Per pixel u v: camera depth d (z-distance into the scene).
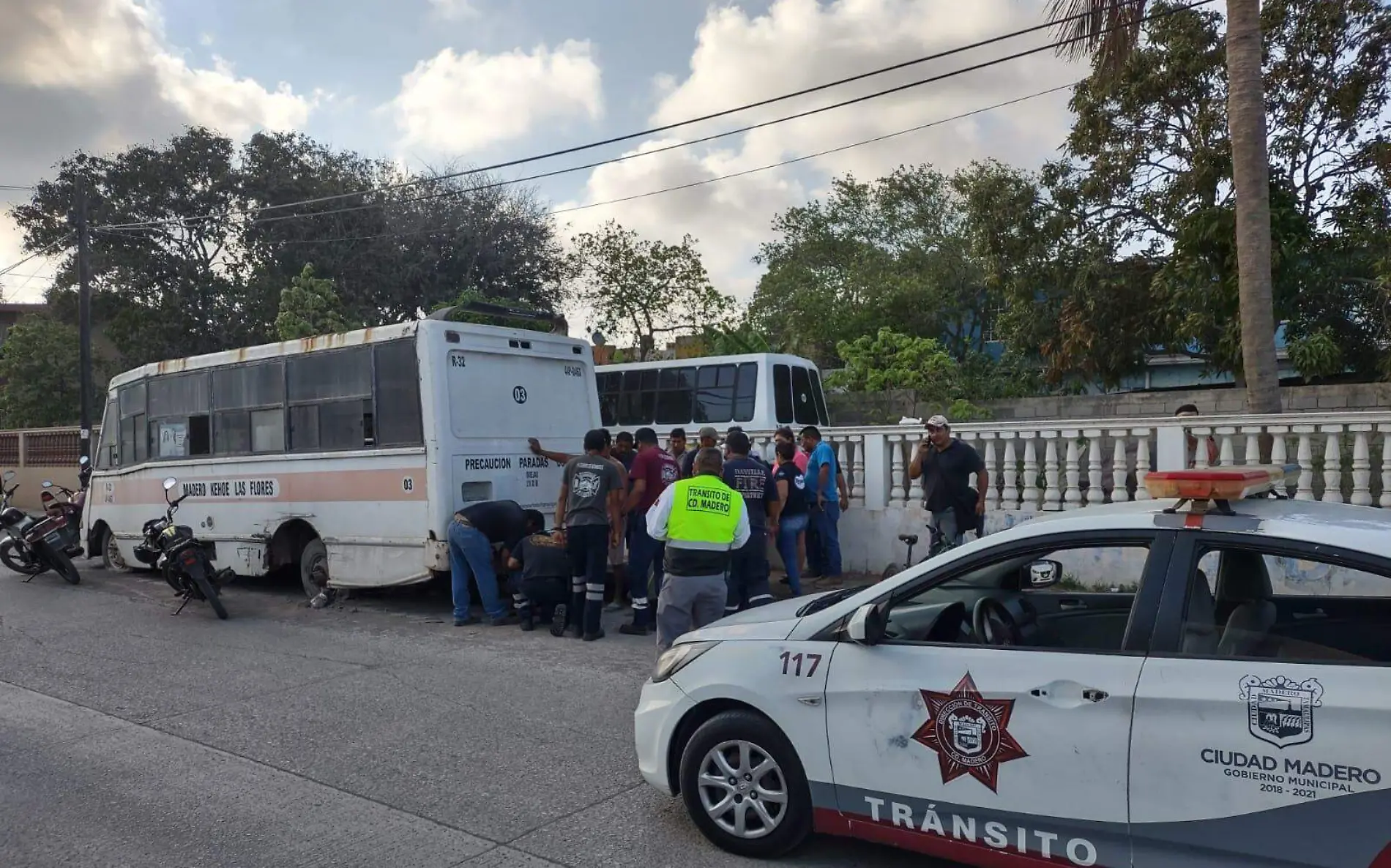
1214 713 3.34
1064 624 4.38
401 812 4.98
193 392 11.66
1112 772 3.48
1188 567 3.60
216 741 6.13
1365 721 3.11
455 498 9.46
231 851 4.55
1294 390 14.16
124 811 5.05
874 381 19.45
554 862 4.38
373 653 8.38
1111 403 16.25
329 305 26.12
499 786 5.29
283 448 10.66
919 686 3.89
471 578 10.75
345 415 10.10
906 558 11.20
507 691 7.11
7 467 24.45
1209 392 15.29
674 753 4.59
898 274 27.05
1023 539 3.93
